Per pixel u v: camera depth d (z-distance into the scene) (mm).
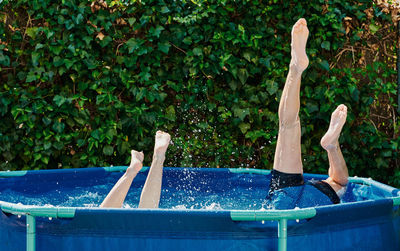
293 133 2883
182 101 4523
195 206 3260
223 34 4371
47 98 4387
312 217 2076
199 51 4348
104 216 2047
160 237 2051
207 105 4488
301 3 4477
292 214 2006
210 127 4555
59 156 4438
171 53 4477
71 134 4355
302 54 2633
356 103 4621
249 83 4578
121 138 4410
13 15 4324
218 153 4559
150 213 2023
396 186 4637
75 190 3611
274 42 4465
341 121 2816
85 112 4340
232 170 3807
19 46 4348
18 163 4402
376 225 2352
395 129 4703
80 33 4277
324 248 2168
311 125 4523
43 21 4348
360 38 4645
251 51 4441
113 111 4363
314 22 4480
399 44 4703
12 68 4344
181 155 4559
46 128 4340
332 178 2963
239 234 2055
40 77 4340
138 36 4469
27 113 4258
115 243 2062
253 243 2062
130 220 2041
